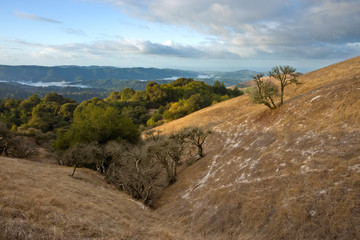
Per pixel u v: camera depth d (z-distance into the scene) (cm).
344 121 2070
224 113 5391
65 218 926
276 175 1791
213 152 3259
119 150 3244
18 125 11331
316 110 2555
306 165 1697
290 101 3319
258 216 1473
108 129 4041
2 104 13625
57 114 12275
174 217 1927
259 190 1722
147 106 12412
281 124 2794
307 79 5091
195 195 2225
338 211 1181
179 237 1095
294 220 1280
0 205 870
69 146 3922
